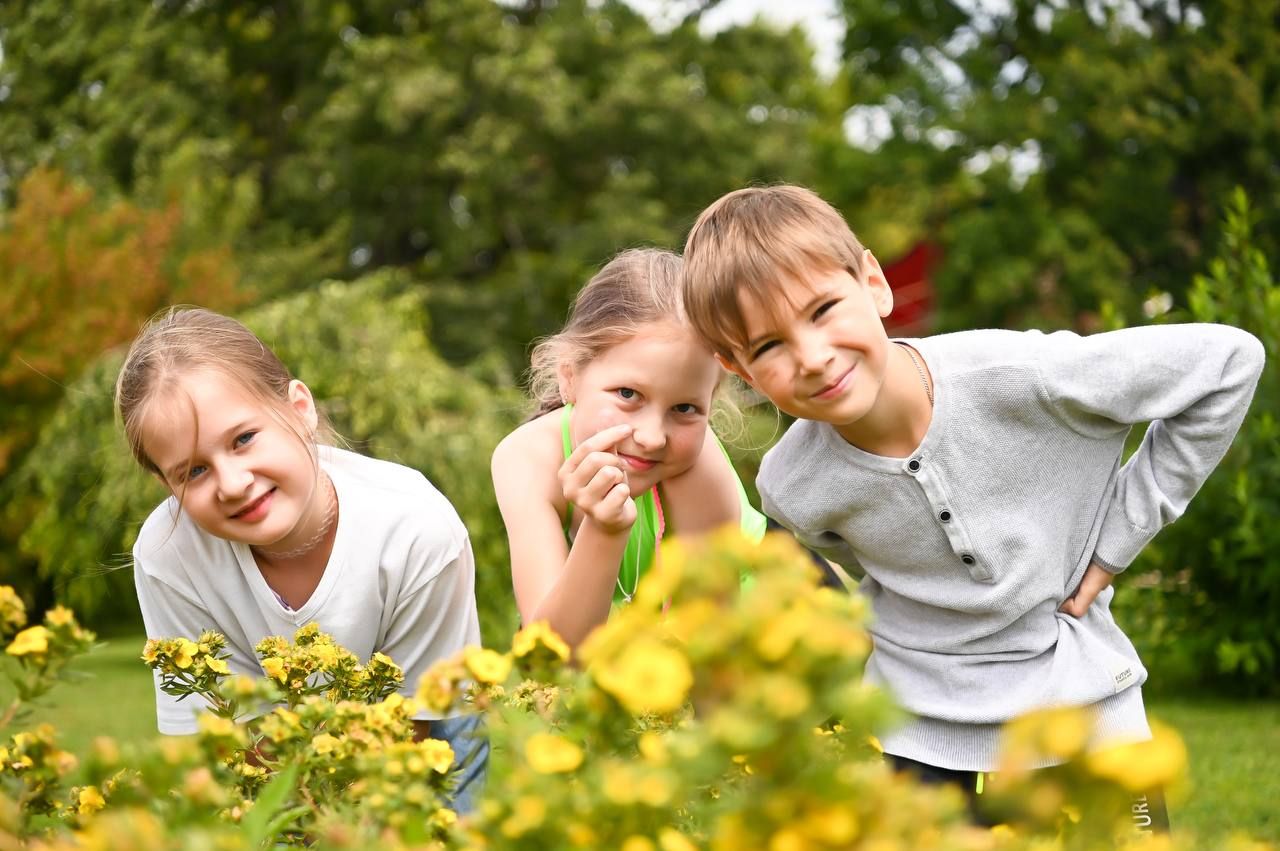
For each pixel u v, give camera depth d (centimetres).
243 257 1541
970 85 1864
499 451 250
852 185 1866
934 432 216
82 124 1745
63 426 945
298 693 168
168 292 1219
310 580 240
